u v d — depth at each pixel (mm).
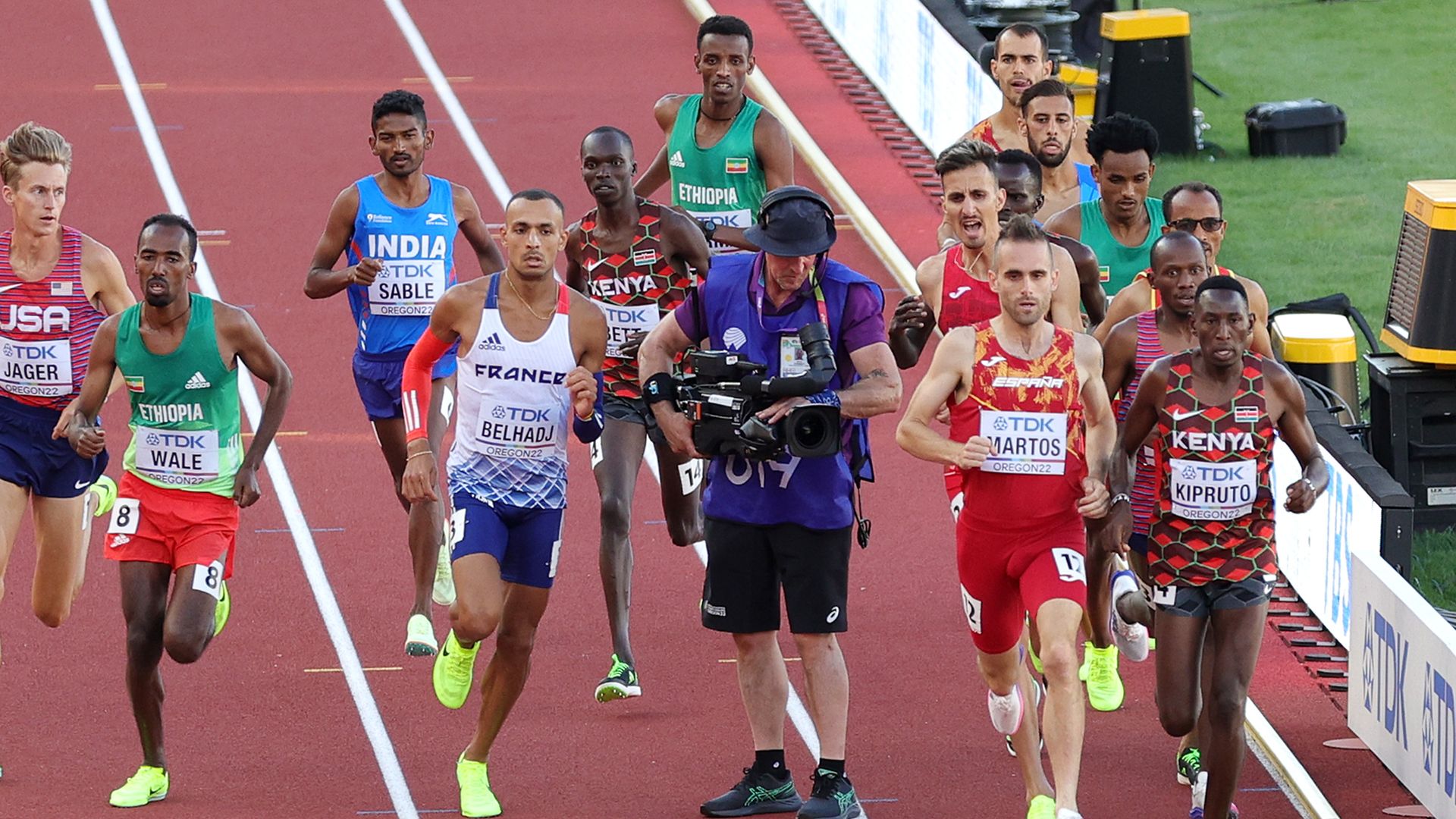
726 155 30188
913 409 21938
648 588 30625
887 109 56500
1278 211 53750
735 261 22484
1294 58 69250
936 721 26109
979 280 25078
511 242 22250
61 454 24859
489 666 23094
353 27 63094
